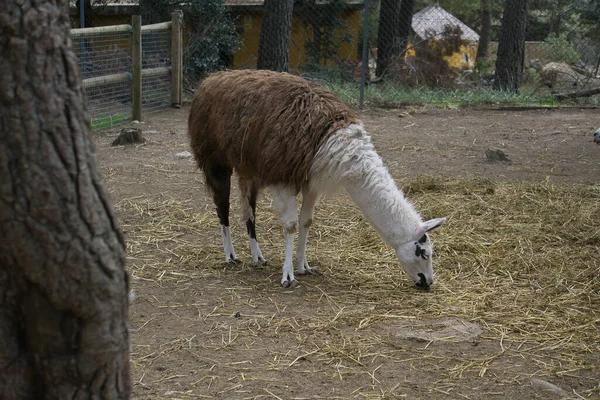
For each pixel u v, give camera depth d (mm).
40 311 1839
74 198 1793
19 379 1897
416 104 13547
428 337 4281
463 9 25094
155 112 12578
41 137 1742
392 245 4977
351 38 18109
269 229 6520
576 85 16531
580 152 9711
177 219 6699
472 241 6125
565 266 5578
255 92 4980
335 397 3555
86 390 1910
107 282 1879
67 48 1784
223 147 5180
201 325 4438
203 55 14953
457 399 3574
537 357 4082
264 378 3746
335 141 4664
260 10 18016
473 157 9406
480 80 19438
